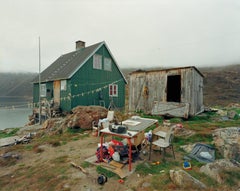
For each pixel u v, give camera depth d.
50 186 4.23
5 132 13.59
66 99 15.41
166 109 10.75
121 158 5.18
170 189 3.62
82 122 10.20
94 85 16.88
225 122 9.27
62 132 10.17
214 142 6.05
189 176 3.82
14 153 7.07
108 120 9.12
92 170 4.77
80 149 6.82
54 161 5.80
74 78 15.17
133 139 5.54
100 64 17.53
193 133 7.18
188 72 10.31
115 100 19.09
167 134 5.23
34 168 5.55
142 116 11.23
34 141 9.30
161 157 5.42
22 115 28.86
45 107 16.97
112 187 3.97
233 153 5.05
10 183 4.77
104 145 5.68
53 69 19.72
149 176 4.28
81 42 20.77
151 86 11.84
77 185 4.12
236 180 3.91
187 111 9.91
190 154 5.38
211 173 4.10
